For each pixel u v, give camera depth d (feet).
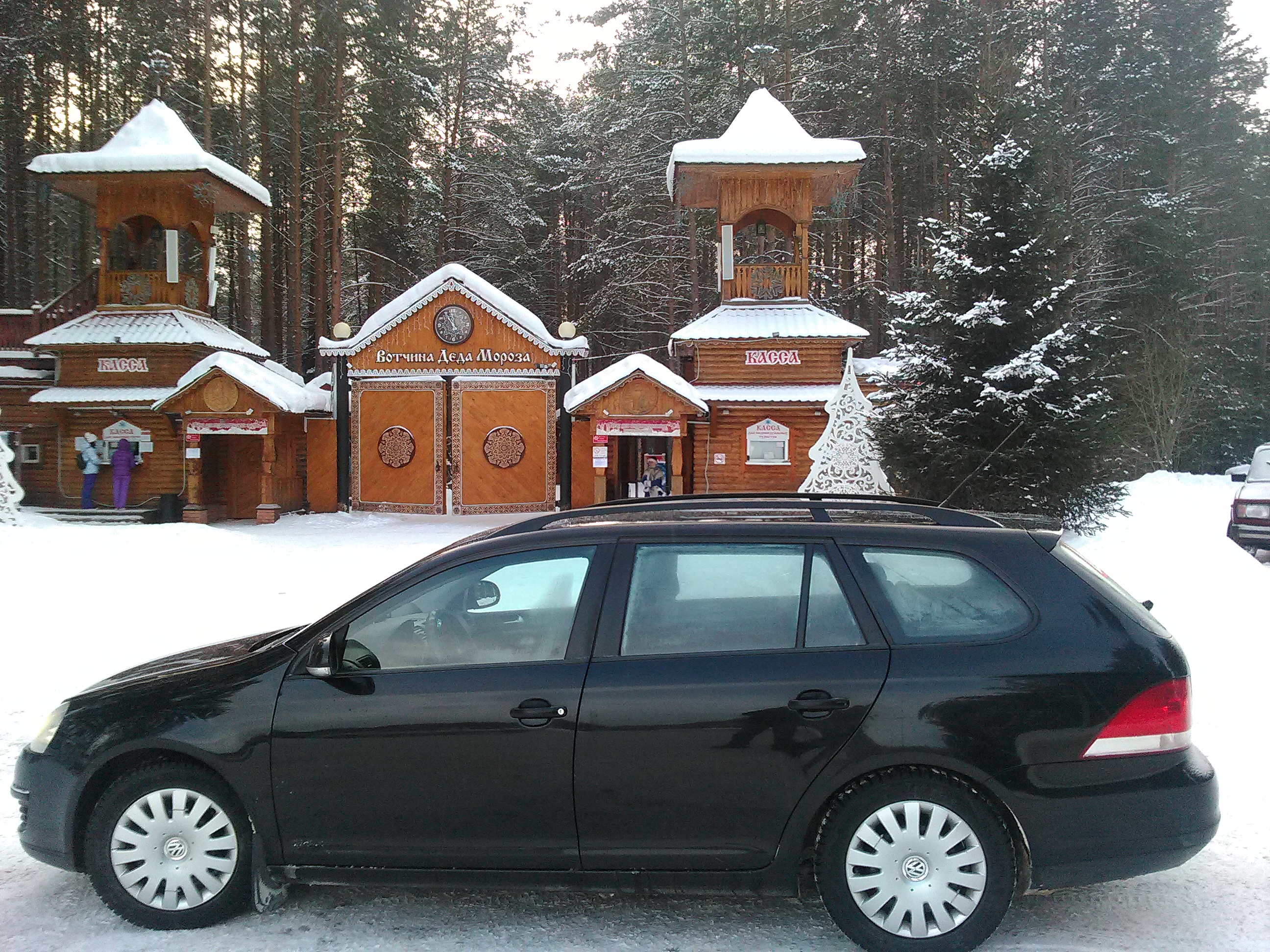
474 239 134.41
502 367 70.59
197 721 11.79
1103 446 40.73
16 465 71.00
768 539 12.03
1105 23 117.50
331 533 58.18
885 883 10.84
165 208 73.56
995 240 44.39
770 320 71.05
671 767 11.18
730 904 12.59
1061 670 11.05
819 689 11.10
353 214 122.01
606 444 63.10
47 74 108.47
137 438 69.46
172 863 11.84
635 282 122.11
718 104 112.78
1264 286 143.64
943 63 105.29
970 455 41.27
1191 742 11.37
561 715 11.30
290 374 81.87
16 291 110.73
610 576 12.05
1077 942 11.35
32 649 26.25
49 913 12.26
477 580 12.39
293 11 98.27
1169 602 30.58
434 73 119.44
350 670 12.05
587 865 11.37
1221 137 144.46
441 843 11.50
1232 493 77.51
